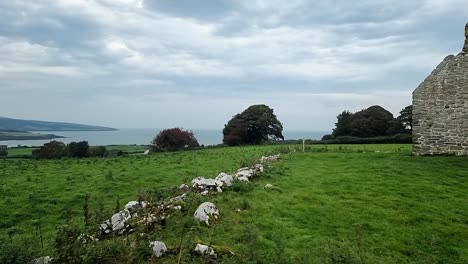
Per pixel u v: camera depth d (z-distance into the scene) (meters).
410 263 11.28
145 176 24.84
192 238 10.33
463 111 27.55
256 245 10.70
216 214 12.58
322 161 27.11
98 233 10.71
